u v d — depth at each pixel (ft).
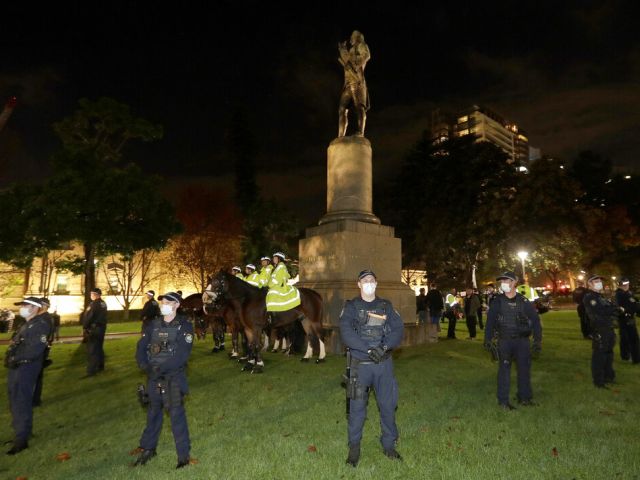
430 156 165.68
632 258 185.88
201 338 61.05
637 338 37.99
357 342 17.83
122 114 104.63
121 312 160.86
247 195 149.48
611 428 21.49
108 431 23.44
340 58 58.95
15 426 21.34
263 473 17.28
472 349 48.34
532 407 25.14
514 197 137.39
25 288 153.48
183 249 157.99
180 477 17.12
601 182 188.14
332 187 55.83
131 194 90.48
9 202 78.48
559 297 188.65
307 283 52.90
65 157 87.81
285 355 46.21
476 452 18.85
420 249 154.51
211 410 26.21
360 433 17.90
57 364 46.16
